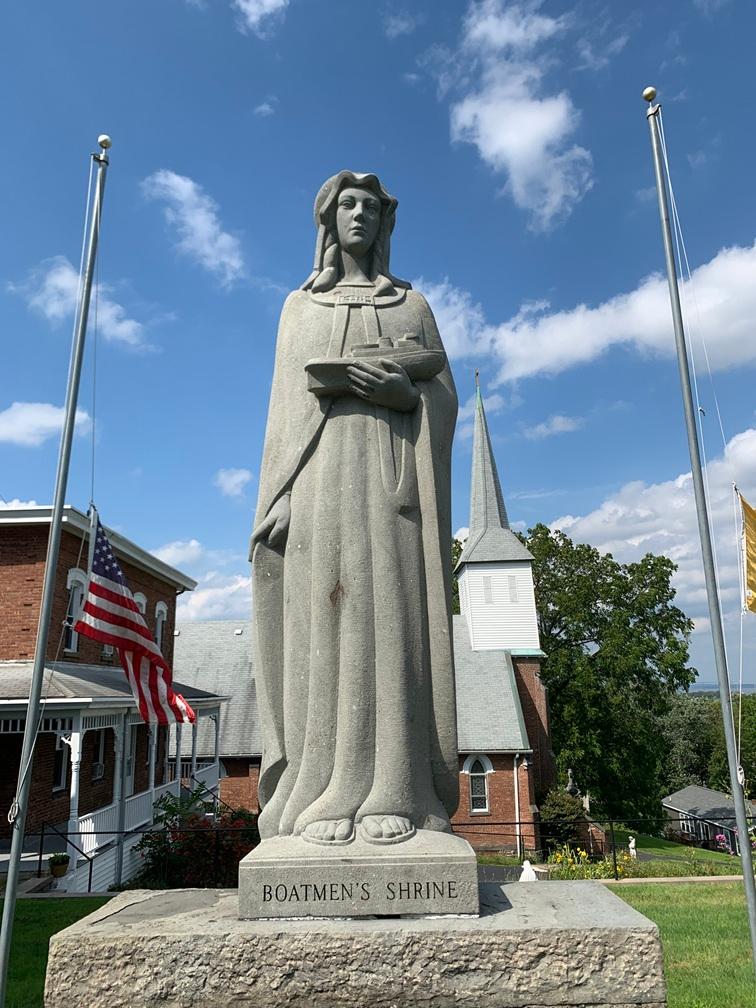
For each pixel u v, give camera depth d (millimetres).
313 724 4027
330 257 5008
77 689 19609
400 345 4605
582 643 44938
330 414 4496
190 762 35719
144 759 29141
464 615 44438
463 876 3506
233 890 4285
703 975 8258
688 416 7570
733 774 7008
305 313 4836
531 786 34781
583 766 42469
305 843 3668
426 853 3549
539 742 39500
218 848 15758
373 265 5074
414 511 4348
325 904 3469
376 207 5031
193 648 41844
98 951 3221
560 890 4039
